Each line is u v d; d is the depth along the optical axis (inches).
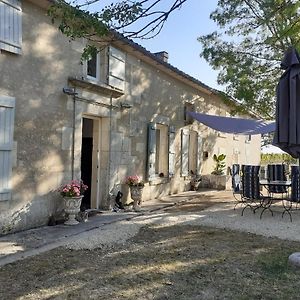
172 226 258.2
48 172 247.6
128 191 338.3
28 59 230.5
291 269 164.1
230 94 411.2
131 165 346.6
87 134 333.4
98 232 233.3
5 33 212.5
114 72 310.2
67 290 137.5
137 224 261.1
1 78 212.7
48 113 246.2
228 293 136.4
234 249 197.9
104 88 292.5
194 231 242.5
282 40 336.8
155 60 362.3
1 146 212.5
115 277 152.2
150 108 379.2
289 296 133.9
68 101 263.4
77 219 262.5
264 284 145.9
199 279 151.1
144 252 191.0
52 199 251.4
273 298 132.1
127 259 178.1
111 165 312.8
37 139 238.4
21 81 225.9
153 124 380.2
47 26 243.4
